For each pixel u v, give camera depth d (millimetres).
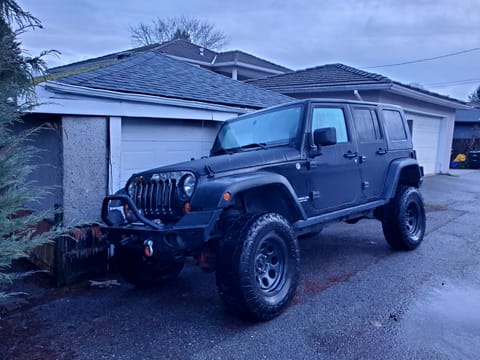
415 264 4898
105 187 5258
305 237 6301
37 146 5156
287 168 3893
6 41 2875
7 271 4789
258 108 7348
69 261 4395
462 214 8242
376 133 5219
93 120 5078
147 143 6020
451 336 3072
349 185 4652
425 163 15414
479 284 4184
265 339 3080
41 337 3203
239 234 3248
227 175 3504
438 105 15273
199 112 6422
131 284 4434
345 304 3709
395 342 2986
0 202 2812
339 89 11531
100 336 3205
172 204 3377
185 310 3707
